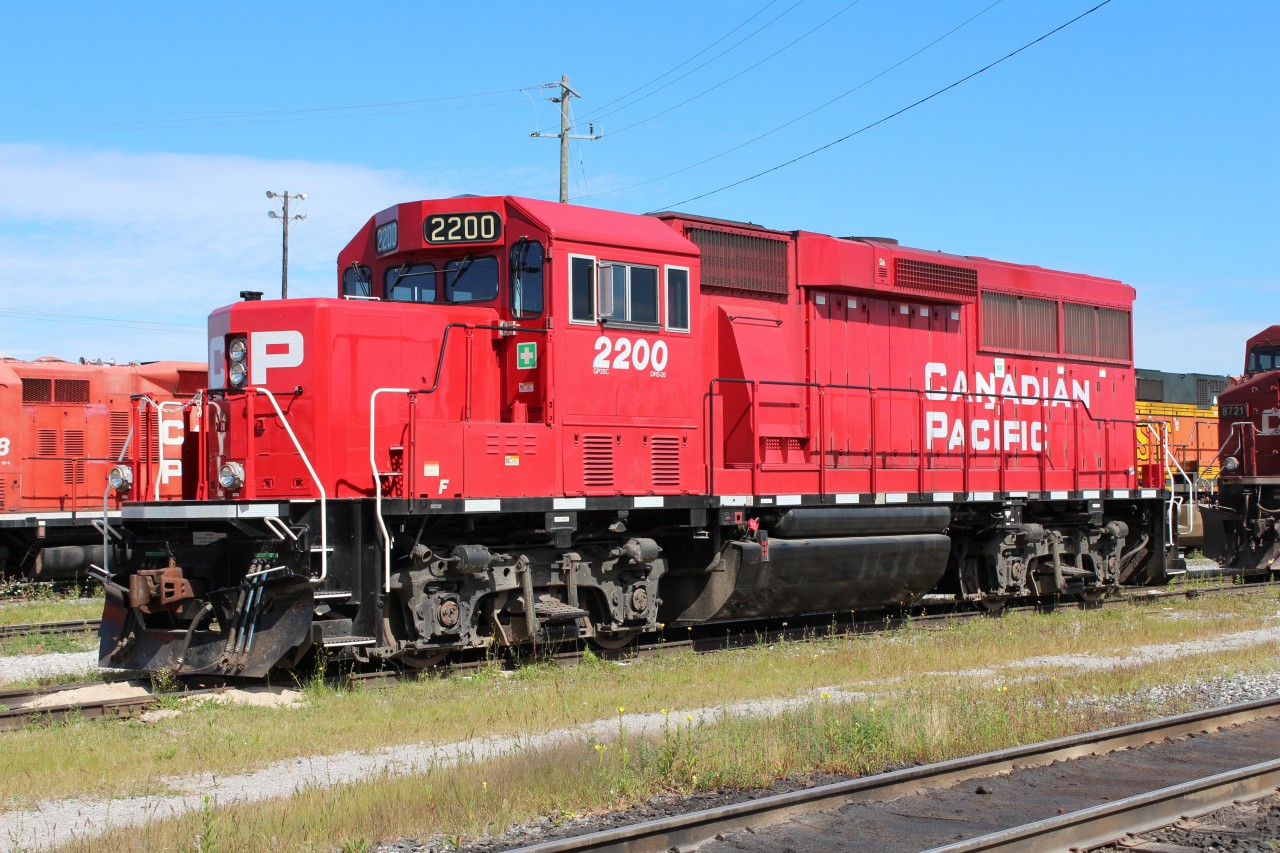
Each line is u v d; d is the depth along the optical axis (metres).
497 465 11.85
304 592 10.77
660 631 14.98
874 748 8.35
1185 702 10.56
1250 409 24.73
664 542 14.47
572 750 8.09
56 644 14.45
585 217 12.66
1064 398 18.11
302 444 11.43
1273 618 16.89
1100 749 8.56
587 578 12.88
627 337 12.79
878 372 15.88
